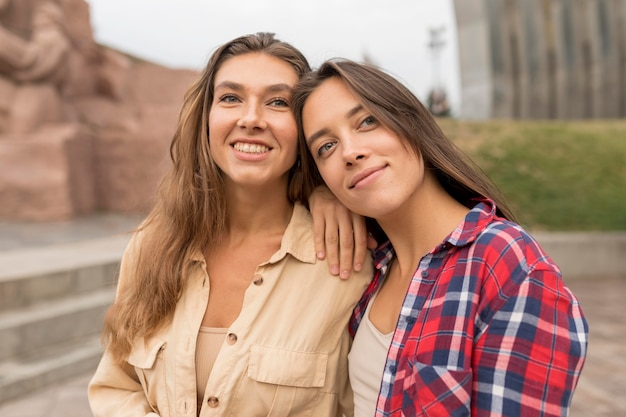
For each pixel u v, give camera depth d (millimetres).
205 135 1463
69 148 7777
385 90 1204
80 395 3660
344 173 1232
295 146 1394
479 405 990
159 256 1434
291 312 1367
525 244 1033
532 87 13781
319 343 1370
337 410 1535
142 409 1407
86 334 4484
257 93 1340
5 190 7449
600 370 4074
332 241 1421
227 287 1445
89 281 4879
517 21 13750
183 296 1436
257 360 1311
